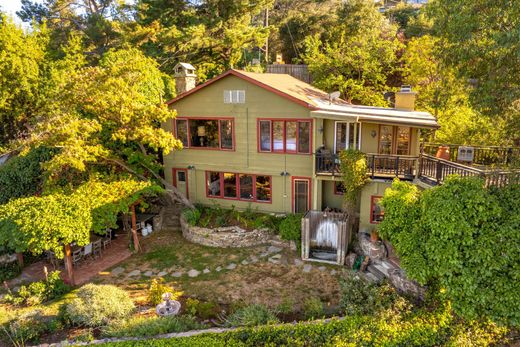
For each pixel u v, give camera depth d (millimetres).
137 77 16906
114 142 18625
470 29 13250
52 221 13578
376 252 15031
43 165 14945
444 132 21094
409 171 15805
